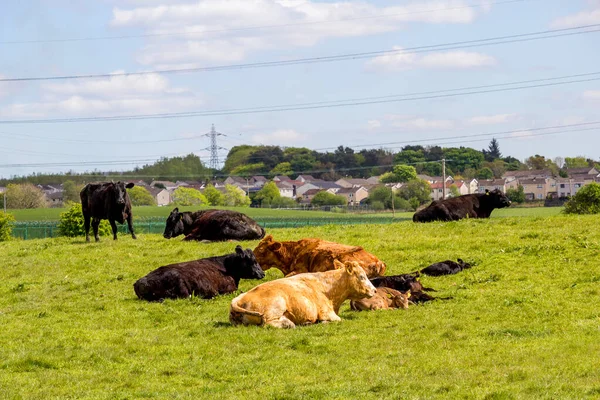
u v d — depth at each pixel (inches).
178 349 585.9
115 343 617.6
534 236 1114.1
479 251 1039.0
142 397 466.6
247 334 614.2
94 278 970.7
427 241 1123.3
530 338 588.1
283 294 646.5
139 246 1202.0
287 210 5012.3
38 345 614.5
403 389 457.4
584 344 554.3
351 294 687.7
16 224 2851.9
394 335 609.0
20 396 472.1
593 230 1128.8
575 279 835.4
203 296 810.8
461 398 436.5
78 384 500.4
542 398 428.1
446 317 676.1
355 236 1230.9
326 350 567.2
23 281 975.0
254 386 482.6
